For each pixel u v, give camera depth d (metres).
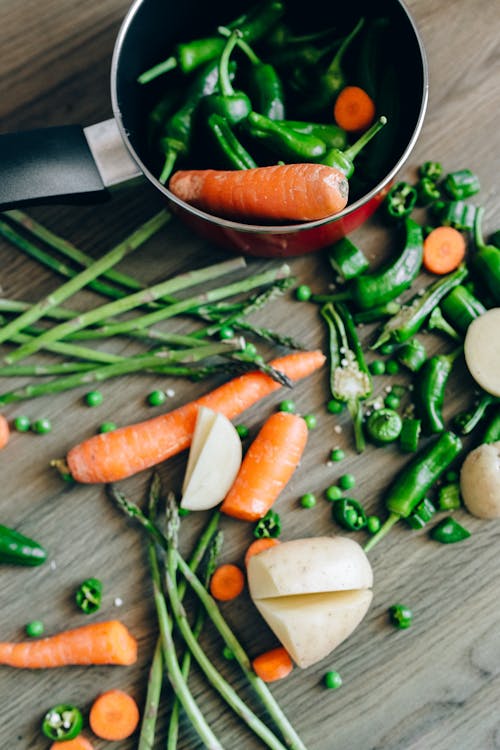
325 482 0.74
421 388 0.74
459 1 0.75
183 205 0.64
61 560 0.73
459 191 0.74
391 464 0.74
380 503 0.74
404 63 0.68
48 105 0.73
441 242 0.75
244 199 0.67
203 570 0.74
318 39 0.71
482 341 0.74
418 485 0.73
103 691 0.73
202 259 0.74
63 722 0.72
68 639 0.72
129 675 0.73
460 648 0.74
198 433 0.72
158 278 0.74
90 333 0.73
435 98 0.75
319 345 0.75
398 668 0.74
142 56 0.68
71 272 0.73
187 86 0.69
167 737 0.73
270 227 0.65
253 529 0.74
